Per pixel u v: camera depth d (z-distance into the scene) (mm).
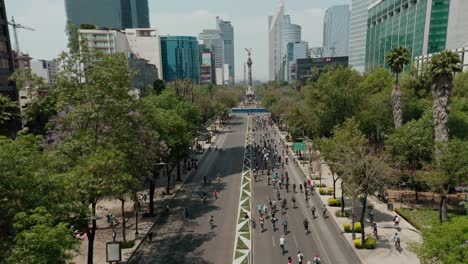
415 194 43594
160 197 47188
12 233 16672
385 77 77312
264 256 30250
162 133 42969
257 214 40594
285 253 30750
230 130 115125
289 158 71438
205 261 29406
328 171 60500
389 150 44906
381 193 43719
